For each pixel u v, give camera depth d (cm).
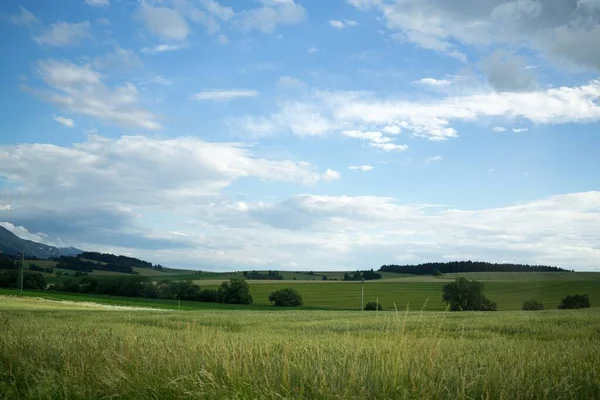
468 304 10131
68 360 887
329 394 595
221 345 927
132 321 3244
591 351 942
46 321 2703
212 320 3438
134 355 870
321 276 19362
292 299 11631
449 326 2509
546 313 4262
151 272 19212
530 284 14225
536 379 639
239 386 649
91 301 9831
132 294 12062
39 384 771
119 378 744
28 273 12200
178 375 729
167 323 3002
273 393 603
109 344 1021
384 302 11750
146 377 738
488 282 14888
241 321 3409
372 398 597
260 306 11475
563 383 622
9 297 9031
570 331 2014
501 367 727
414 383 607
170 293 12194
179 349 903
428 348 785
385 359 739
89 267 18188
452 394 591
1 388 770
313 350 898
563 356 893
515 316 3612
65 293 11500
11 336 1130
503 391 580
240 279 12244
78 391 734
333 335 1838
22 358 934
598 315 3328
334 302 12219
